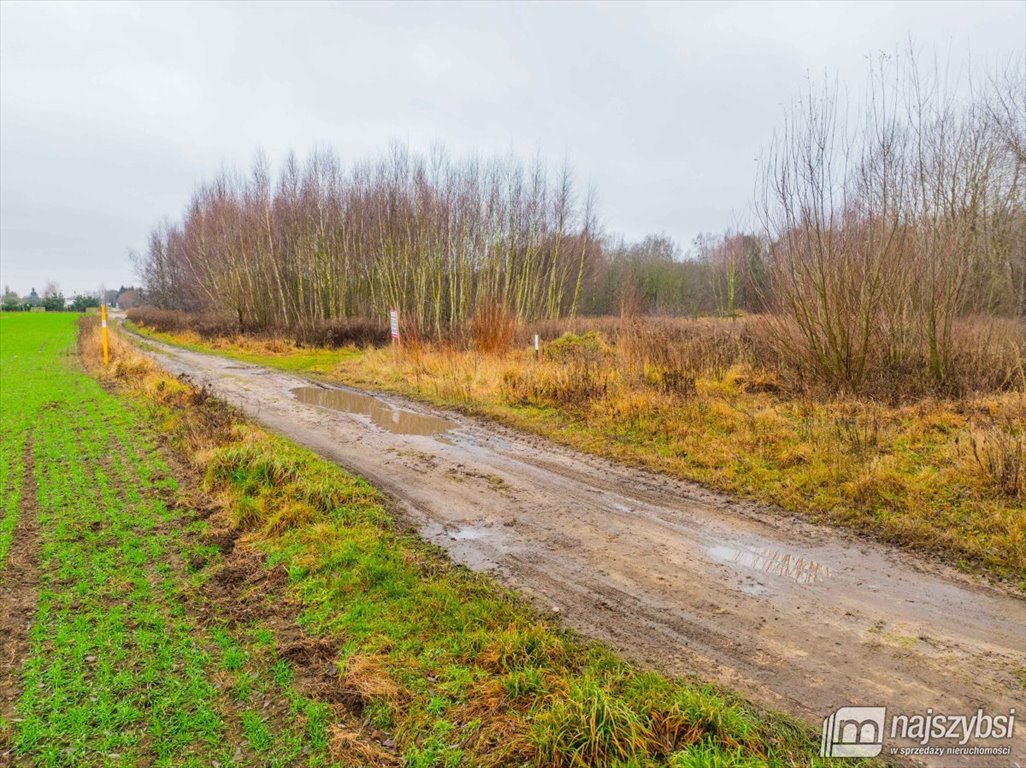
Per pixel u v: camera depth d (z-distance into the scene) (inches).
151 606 172.4
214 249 1518.2
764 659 146.0
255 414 430.6
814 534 222.7
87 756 116.6
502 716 126.6
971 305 594.6
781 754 115.2
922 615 165.9
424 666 144.2
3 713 127.3
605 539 219.0
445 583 181.6
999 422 314.7
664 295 1904.5
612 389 440.5
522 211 1339.8
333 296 1382.9
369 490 265.4
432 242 1190.9
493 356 614.5
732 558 203.0
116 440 347.9
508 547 211.5
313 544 210.4
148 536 219.9
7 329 1610.5
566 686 131.1
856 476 262.1
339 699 134.6
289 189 1422.2
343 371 668.7
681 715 121.5
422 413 446.3
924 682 137.3
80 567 194.2
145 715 128.7
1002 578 185.3
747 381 463.8
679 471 295.7
